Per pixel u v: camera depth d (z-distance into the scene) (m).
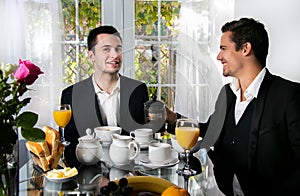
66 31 2.62
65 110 1.44
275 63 2.51
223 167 1.46
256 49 1.56
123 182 1.04
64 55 2.61
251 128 1.55
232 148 1.59
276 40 2.50
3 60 2.53
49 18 2.57
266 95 1.56
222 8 2.45
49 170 1.29
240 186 1.36
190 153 1.51
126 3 2.26
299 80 2.50
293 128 1.50
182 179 1.27
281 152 1.53
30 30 2.56
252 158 1.53
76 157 1.36
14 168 0.94
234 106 1.64
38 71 0.94
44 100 2.58
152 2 2.24
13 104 0.92
